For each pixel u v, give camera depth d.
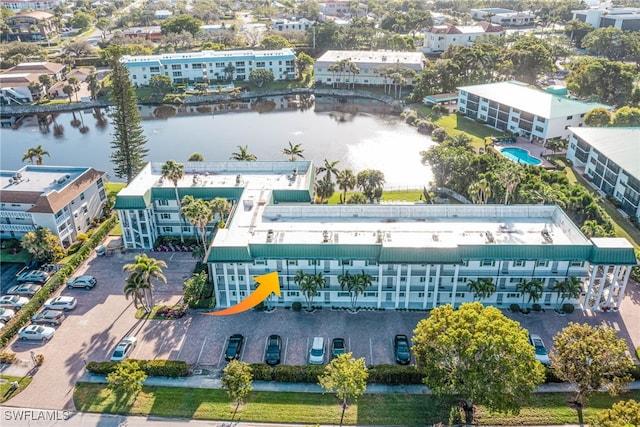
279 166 111.94
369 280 80.12
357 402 66.62
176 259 99.75
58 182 110.62
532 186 104.88
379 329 79.81
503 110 164.38
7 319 83.44
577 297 80.62
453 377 61.41
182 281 92.88
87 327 81.38
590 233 86.25
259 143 165.00
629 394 67.06
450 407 65.50
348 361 63.28
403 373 68.94
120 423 63.94
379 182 116.12
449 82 197.00
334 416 64.50
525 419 63.44
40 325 80.81
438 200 118.75
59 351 76.44
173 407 66.12
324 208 91.00
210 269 92.00
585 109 152.25
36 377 71.56
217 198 97.88
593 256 77.62
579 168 135.12
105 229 109.12
